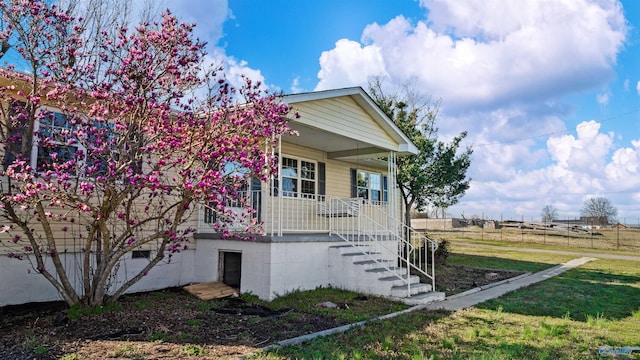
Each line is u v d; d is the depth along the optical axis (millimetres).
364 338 5250
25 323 5387
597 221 42094
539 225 36469
